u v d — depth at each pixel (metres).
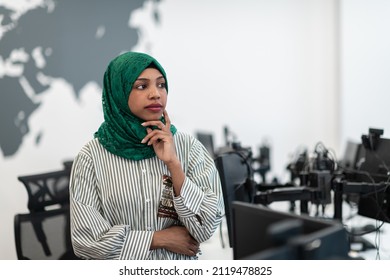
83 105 4.14
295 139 5.27
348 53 5.14
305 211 2.38
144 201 1.34
